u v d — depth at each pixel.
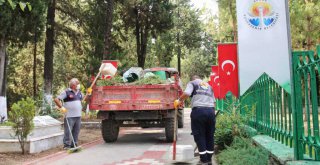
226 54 10.54
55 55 32.12
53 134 11.42
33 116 9.59
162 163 8.50
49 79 24.08
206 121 7.63
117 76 12.83
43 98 22.22
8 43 16.92
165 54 44.78
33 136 10.20
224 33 22.69
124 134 15.73
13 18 15.67
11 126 9.82
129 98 12.11
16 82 33.47
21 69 33.28
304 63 5.21
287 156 5.46
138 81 12.23
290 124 6.23
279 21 6.92
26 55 31.86
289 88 6.46
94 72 23.41
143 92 12.05
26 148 9.82
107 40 22.20
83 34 25.20
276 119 7.26
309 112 5.17
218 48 10.56
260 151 6.36
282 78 6.79
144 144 12.27
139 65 30.88
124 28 30.00
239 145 7.48
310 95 5.16
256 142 7.37
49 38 24.09
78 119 10.99
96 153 10.27
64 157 9.57
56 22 24.94
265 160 6.03
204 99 7.69
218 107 16.69
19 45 17.30
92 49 24.78
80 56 26.67
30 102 9.57
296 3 17.97
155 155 9.83
